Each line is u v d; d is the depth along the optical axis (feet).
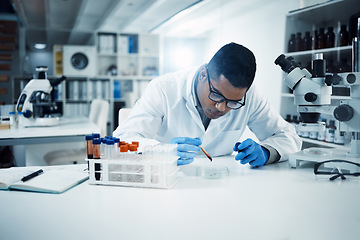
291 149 4.19
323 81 3.43
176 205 2.51
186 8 13.03
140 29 20.08
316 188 2.98
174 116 4.81
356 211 2.41
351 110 3.40
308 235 2.02
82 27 19.85
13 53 18.65
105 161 3.01
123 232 2.03
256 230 2.07
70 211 2.39
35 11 15.89
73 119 10.76
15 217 2.29
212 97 3.58
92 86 17.98
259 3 11.04
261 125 5.02
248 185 3.06
